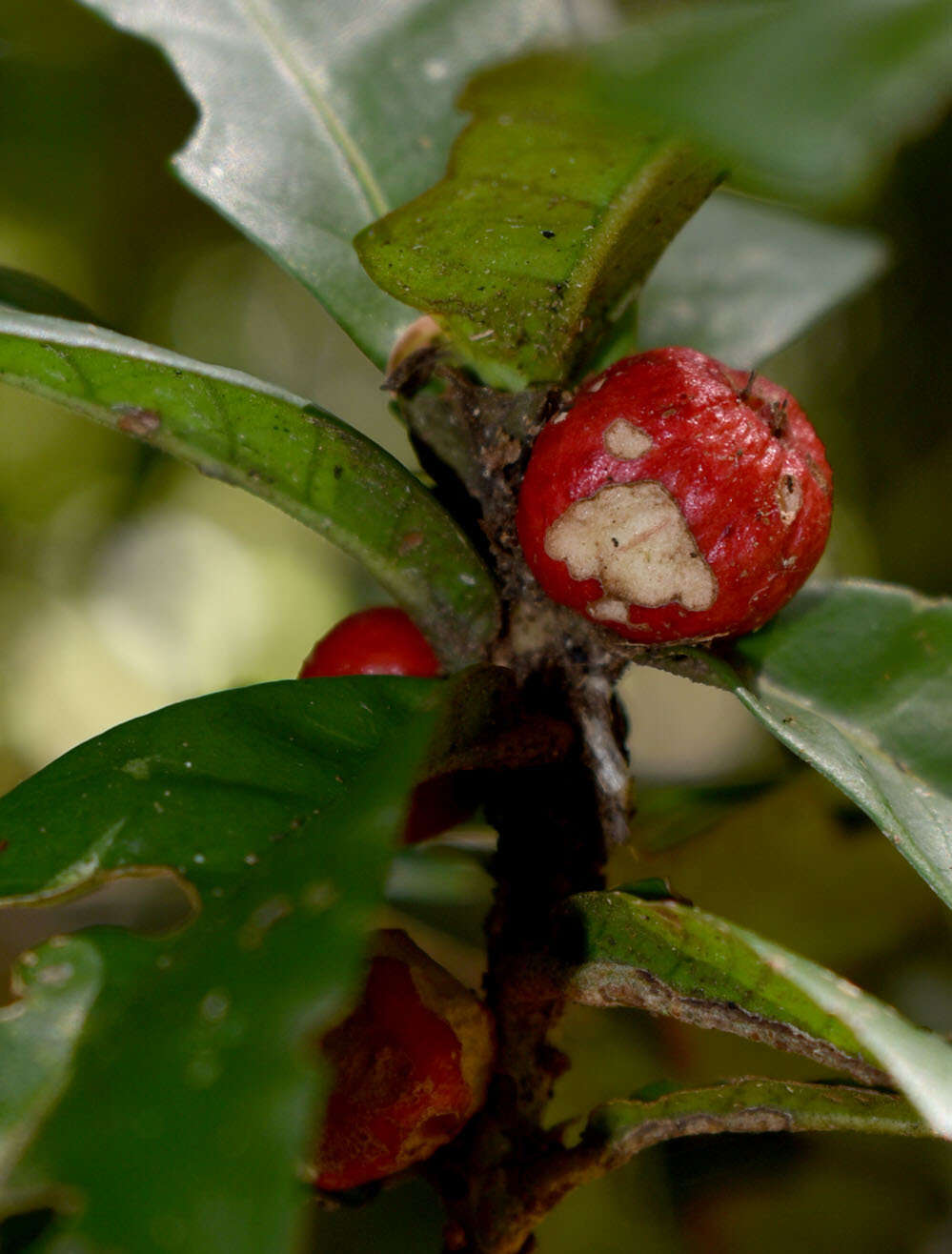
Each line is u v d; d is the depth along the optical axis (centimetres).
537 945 19
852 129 15
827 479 19
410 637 21
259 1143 16
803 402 40
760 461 19
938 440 37
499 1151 19
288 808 18
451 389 20
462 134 18
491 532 20
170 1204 16
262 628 43
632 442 19
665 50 15
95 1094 16
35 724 41
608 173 18
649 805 24
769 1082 19
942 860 19
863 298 36
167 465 44
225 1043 16
